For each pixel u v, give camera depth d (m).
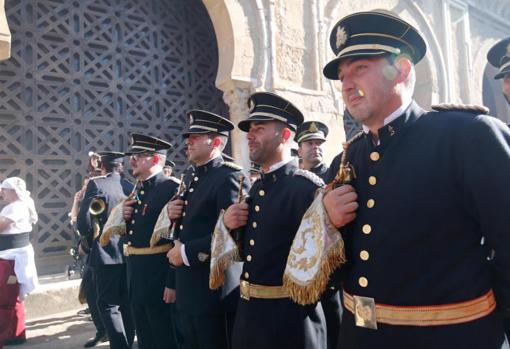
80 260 6.62
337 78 1.77
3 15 5.24
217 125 3.34
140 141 4.05
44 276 6.57
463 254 1.42
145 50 7.59
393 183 1.51
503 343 1.43
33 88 6.54
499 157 1.37
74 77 6.89
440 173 1.45
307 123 4.40
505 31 13.33
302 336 2.27
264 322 2.30
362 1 9.35
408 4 10.26
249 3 7.59
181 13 8.09
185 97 7.98
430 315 1.40
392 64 1.54
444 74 10.74
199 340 2.99
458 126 1.47
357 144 1.81
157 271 3.71
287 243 2.36
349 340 1.59
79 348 4.93
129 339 4.70
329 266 1.65
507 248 1.34
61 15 6.87
